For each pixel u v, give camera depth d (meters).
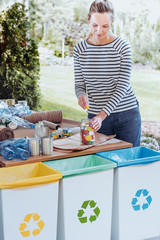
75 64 2.58
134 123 2.53
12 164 1.90
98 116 2.35
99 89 2.50
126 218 2.05
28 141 2.03
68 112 6.07
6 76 5.50
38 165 1.96
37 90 5.69
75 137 2.34
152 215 2.14
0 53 5.50
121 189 2.00
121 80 2.41
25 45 5.47
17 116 2.92
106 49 2.40
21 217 1.74
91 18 2.32
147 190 2.09
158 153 2.16
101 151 2.15
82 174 1.86
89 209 1.92
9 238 1.73
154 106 5.47
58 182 1.82
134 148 2.25
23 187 1.72
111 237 2.09
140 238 2.12
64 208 1.85
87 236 1.94
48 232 1.83
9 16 5.39
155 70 5.48
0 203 1.71
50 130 2.62
